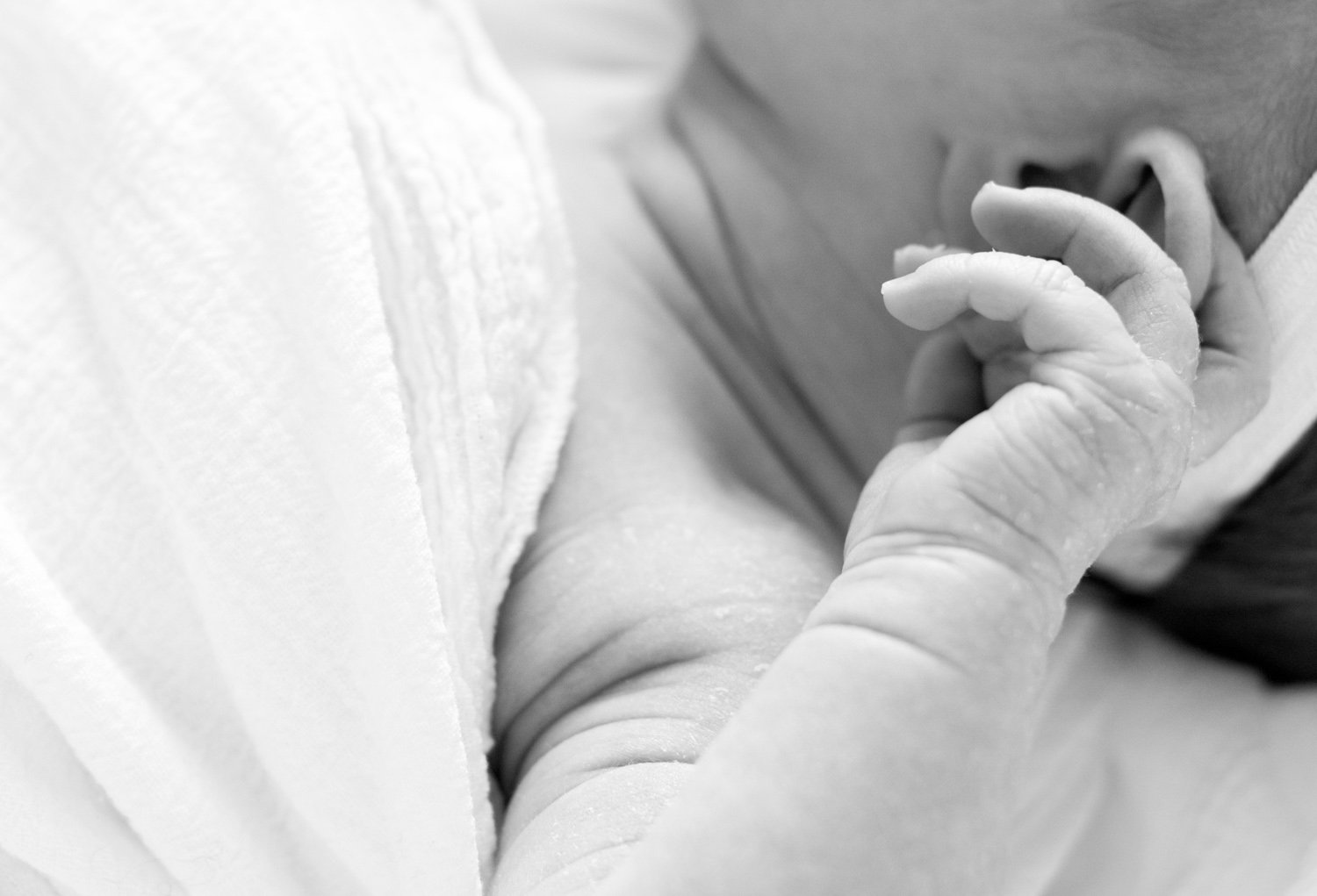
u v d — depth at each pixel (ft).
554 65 1.68
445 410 1.32
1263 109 1.29
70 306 1.31
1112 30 1.30
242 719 1.29
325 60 1.35
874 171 1.41
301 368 1.30
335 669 1.28
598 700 1.32
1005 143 1.35
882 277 1.43
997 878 1.18
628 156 1.52
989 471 1.18
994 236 1.27
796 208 1.45
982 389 1.34
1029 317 1.20
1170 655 1.50
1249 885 1.42
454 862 1.26
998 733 1.17
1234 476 1.38
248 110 1.33
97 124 1.33
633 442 1.39
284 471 1.28
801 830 1.16
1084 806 1.45
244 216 1.32
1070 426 1.18
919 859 1.16
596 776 1.27
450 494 1.31
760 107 1.46
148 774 1.26
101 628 1.28
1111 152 1.32
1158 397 1.19
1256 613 1.47
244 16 1.35
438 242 1.34
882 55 1.37
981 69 1.33
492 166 1.38
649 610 1.33
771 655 1.31
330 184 1.31
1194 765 1.46
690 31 1.57
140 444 1.30
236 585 1.28
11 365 1.30
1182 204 1.28
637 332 1.43
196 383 1.29
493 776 1.37
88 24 1.34
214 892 1.27
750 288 1.47
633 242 1.47
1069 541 1.19
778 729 1.17
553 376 1.38
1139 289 1.23
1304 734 1.46
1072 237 1.25
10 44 1.35
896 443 1.34
